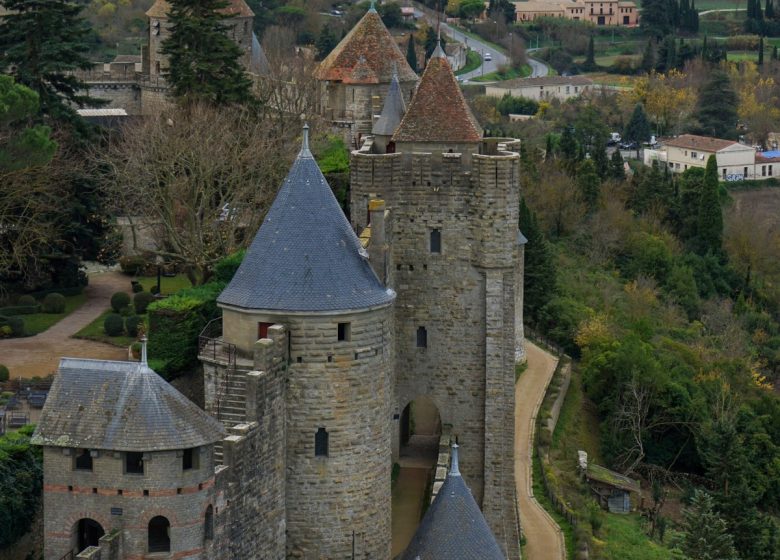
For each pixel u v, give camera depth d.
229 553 129.00
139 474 119.50
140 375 121.12
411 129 177.00
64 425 119.81
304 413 143.75
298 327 142.12
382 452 148.75
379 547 149.62
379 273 157.50
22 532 136.12
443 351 176.50
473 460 177.50
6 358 198.12
